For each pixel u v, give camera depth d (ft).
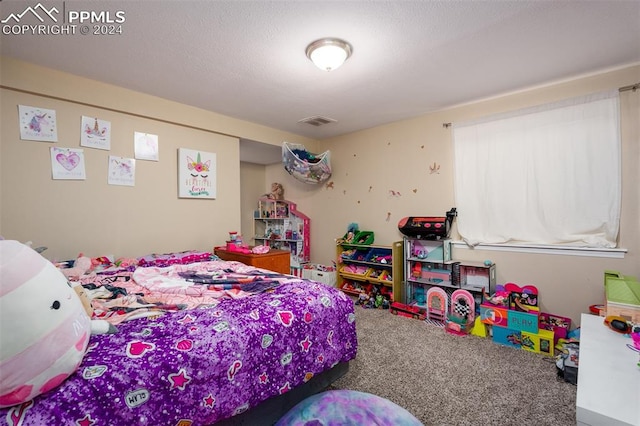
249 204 16.28
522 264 8.43
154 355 3.02
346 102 9.17
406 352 6.96
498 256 8.84
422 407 4.94
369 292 11.27
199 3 4.72
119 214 8.06
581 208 7.50
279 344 4.06
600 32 5.62
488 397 5.20
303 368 4.39
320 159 12.02
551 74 7.37
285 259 9.81
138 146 8.39
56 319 2.44
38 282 2.43
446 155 9.90
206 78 7.46
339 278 12.17
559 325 7.50
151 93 8.38
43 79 6.77
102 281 5.80
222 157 10.44
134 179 8.34
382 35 5.65
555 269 7.94
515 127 8.43
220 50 6.15
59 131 7.09
